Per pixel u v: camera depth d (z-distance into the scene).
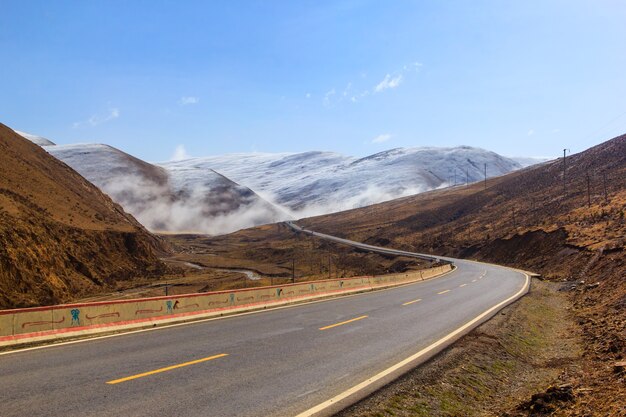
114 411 6.85
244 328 14.70
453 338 13.16
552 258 48.34
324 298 25.11
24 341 11.50
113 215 96.06
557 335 15.46
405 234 132.75
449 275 44.44
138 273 77.75
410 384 8.84
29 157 89.62
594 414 7.05
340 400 7.73
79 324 12.99
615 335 12.98
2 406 6.93
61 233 62.59
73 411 6.79
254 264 114.31
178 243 171.75
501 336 13.80
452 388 8.98
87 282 58.62
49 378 8.48
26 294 41.75
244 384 8.47
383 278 33.75
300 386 8.46
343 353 11.23
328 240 137.50
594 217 54.78
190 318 16.52
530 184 131.38
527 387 9.70
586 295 23.98
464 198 152.88
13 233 45.88
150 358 10.28
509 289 29.30
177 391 7.91
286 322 16.06
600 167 107.94
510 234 73.19
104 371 9.05
